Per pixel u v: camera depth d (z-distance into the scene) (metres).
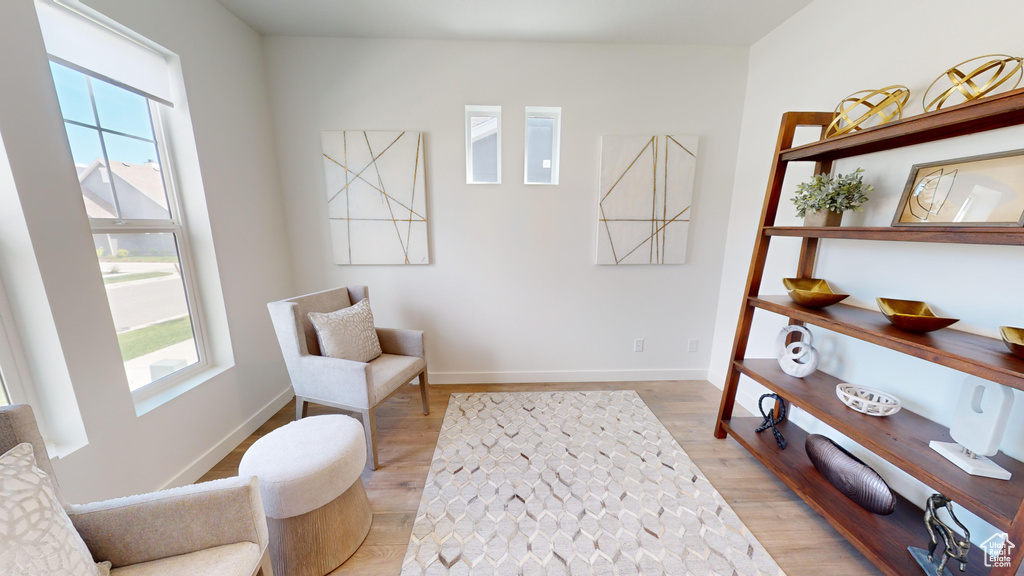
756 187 2.22
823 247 1.75
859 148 1.47
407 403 2.39
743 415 2.24
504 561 1.27
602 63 2.26
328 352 1.83
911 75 1.38
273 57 2.18
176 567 0.79
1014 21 1.08
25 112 1.08
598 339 2.67
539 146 2.45
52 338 1.15
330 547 1.22
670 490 1.61
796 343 1.72
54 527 0.69
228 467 1.76
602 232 2.44
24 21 1.08
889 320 1.27
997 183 1.06
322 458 1.20
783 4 1.83
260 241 2.14
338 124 2.27
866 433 1.23
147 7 1.46
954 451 1.10
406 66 2.22
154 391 1.56
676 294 2.61
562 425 2.12
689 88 2.30
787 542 1.34
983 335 1.16
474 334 2.62
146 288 1.55
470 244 2.47
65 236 1.18
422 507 1.51
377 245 2.41
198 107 1.71
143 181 1.56
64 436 1.20
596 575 1.22
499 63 2.23
